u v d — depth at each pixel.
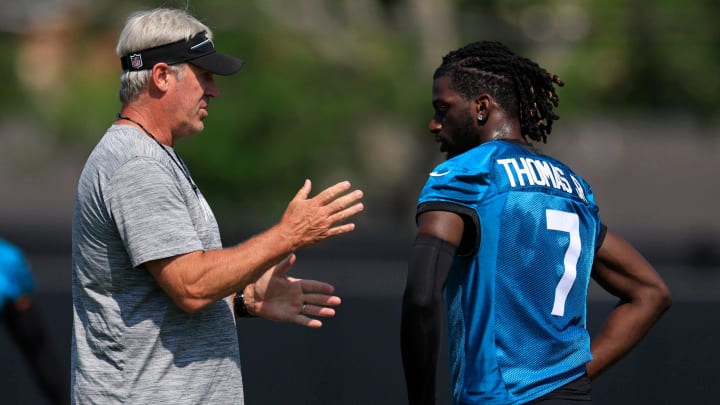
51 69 55.31
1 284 18.20
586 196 12.46
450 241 11.43
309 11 55.47
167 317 12.05
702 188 90.69
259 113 51.00
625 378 24.06
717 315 24.08
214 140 51.00
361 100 52.50
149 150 12.09
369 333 25.53
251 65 51.44
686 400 23.95
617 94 65.25
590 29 57.34
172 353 12.03
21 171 58.75
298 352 25.42
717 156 92.94
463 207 11.53
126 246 11.79
